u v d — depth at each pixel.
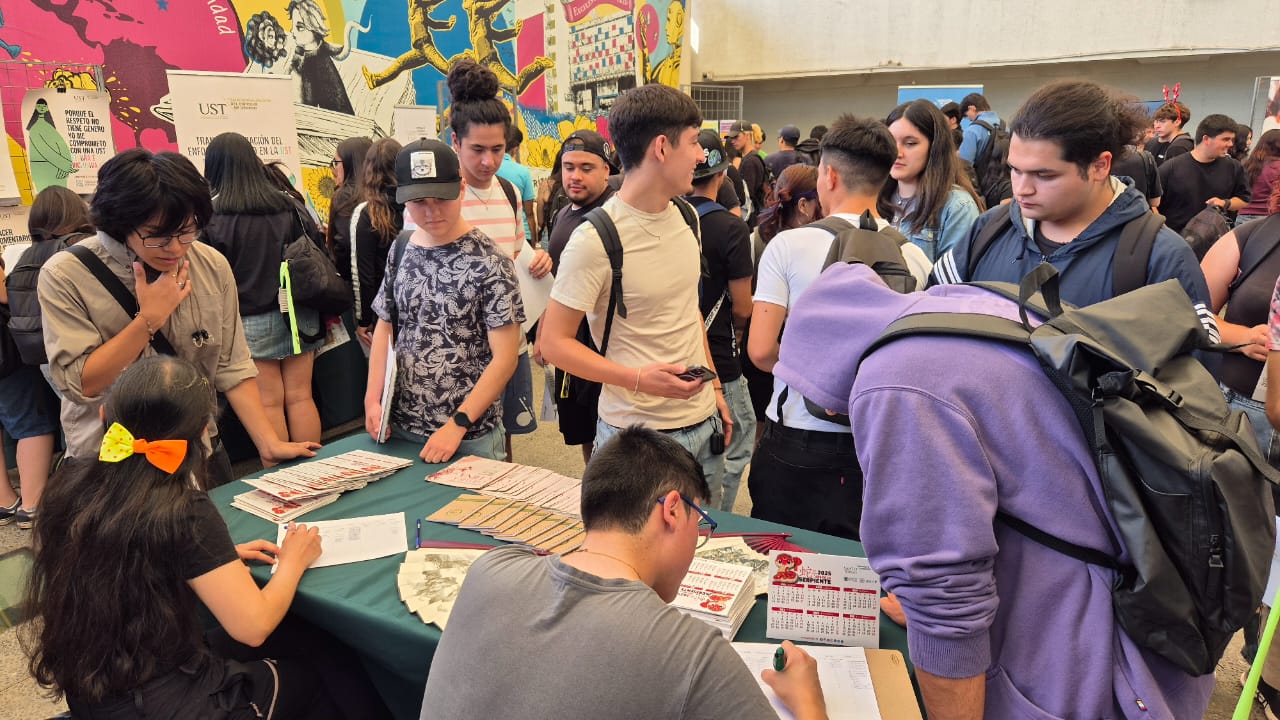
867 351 1.09
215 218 3.03
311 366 3.46
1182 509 0.88
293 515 1.82
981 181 5.40
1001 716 1.04
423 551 1.64
